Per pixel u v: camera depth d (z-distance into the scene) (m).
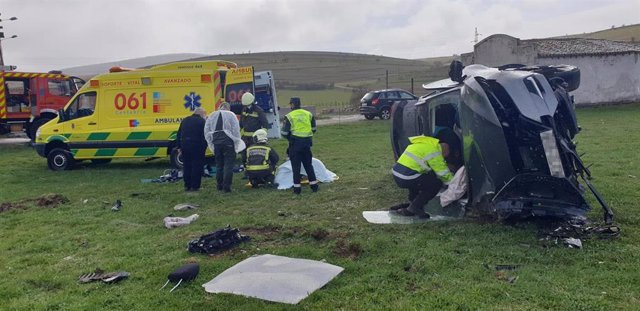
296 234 6.21
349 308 4.11
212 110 12.18
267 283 4.59
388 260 5.13
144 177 11.46
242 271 4.93
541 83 5.88
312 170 8.80
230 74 13.09
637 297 4.09
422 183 6.45
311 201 8.07
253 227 6.62
